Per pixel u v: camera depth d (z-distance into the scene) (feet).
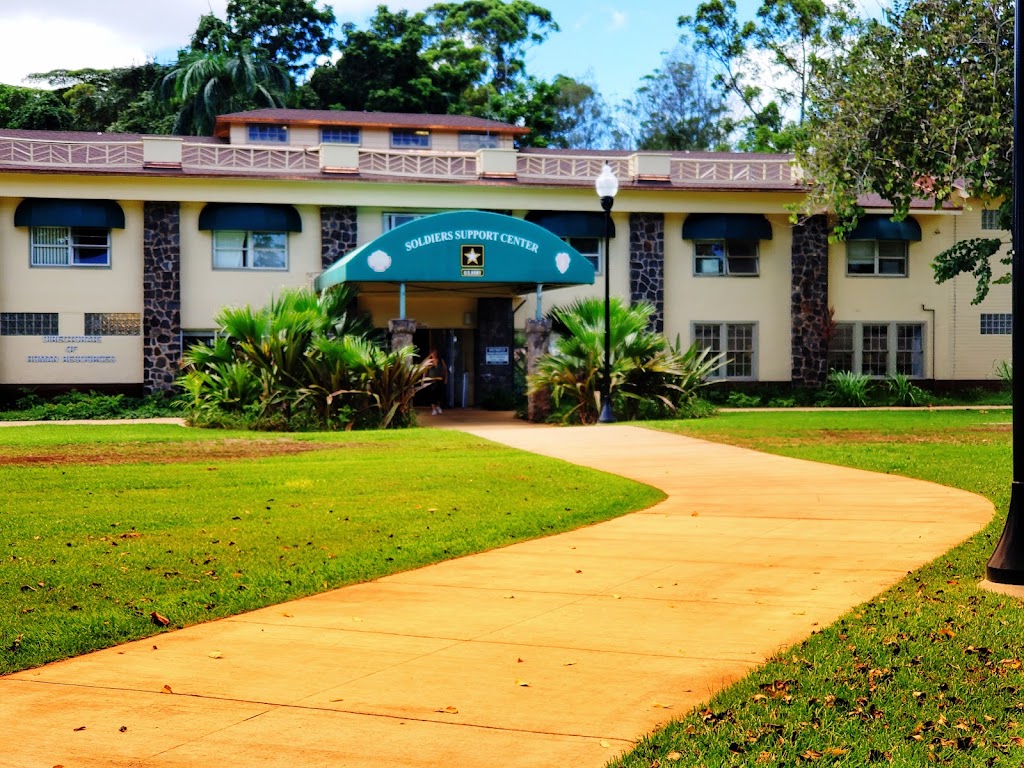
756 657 23.17
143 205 112.68
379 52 198.18
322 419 88.69
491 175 117.80
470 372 121.08
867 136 96.27
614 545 36.58
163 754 17.83
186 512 42.68
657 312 120.98
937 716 19.02
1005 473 52.26
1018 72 29.22
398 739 18.49
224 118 140.05
